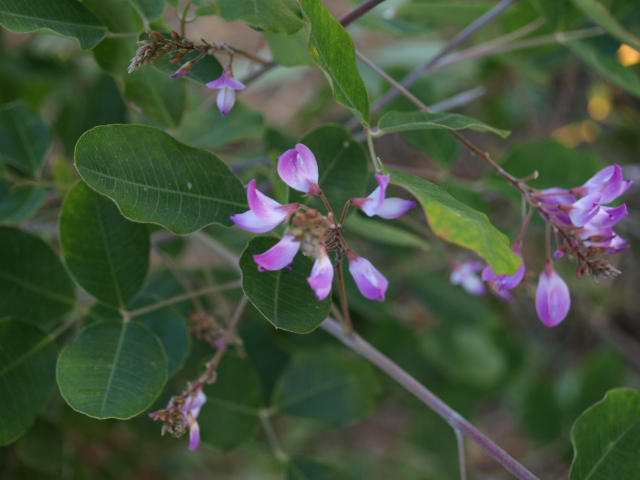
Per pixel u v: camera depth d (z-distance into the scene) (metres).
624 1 0.32
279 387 0.31
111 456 0.41
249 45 0.62
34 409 0.25
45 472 0.33
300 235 0.21
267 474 0.53
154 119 0.27
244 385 0.29
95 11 0.25
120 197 0.22
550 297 0.23
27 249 0.27
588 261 0.23
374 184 0.30
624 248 0.23
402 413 0.59
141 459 0.43
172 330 0.27
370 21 0.33
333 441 0.57
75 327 0.31
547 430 0.44
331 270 0.20
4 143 0.30
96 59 0.26
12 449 0.33
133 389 0.23
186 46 0.23
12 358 0.25
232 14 0.21
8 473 0.33
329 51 0.22
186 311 0.32
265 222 0.21
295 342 0.36
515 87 0.49
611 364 0.42
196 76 0.24
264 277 0.22
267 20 0.21
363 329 0.39
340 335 0.27
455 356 0.41
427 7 0.36
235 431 0.29
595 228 0.23
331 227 0.21
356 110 0.22
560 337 0.56
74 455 0.38
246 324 0.36
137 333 0.25
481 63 0.49
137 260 0.26
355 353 0.38
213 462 0.53
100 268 0.25
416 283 0.40
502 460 0.24
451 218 0.19
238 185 0.23
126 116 0.35
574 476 0.24
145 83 0.27
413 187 0.20
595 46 0.32
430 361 0.41
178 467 0.48
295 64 0.26
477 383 0.41
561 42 0.33
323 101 0.48
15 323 0.25
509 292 0.27
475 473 0.55
